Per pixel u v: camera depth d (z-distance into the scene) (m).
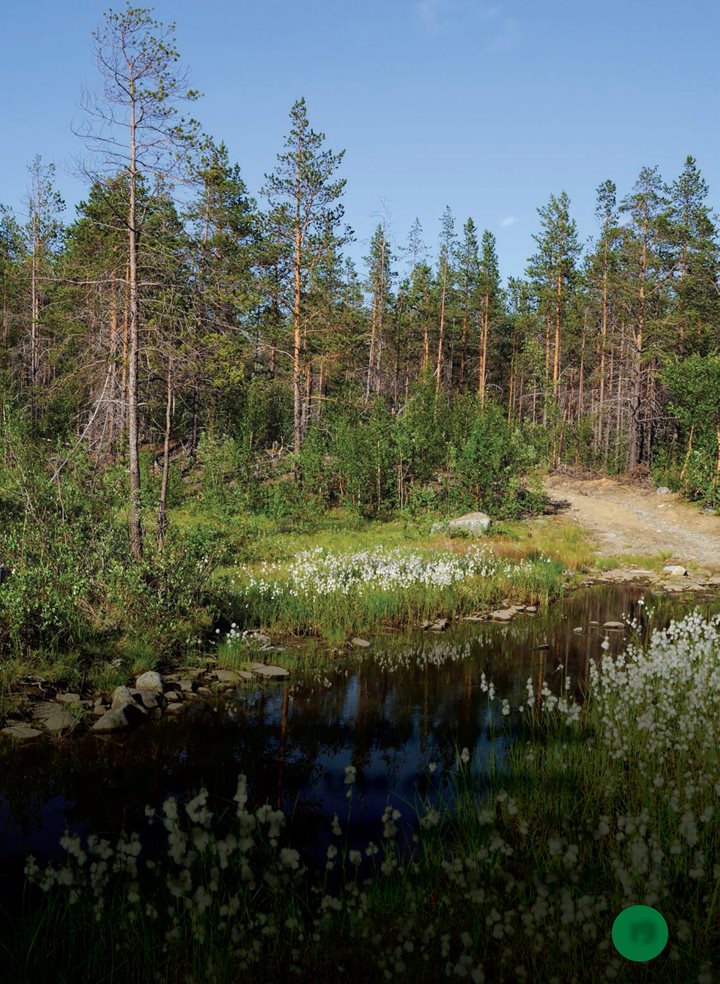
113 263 15.30
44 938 4.43
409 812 6.51
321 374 41.31
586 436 44.78
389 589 16.44
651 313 43.78
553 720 8.91
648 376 44.16
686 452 36.09
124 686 9.62
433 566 18.91
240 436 30.50
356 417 33.59
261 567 18.73
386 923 4.47
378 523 27.73
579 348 57.62
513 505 29.42
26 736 8.33
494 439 29.94
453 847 5.71
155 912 4.23
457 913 4.45
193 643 12.05
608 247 46.78
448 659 12.34
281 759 7.88
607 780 6.48
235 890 5.01
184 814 6.45
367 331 48.59
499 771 7.27
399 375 59.72
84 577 11.90
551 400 46.72
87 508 13.63
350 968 4.06
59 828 6.25
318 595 15.51
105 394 14.98
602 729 7.89
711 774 5.99
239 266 23.34
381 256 50.62
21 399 24.52
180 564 13.65
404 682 10.95
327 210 31.20
